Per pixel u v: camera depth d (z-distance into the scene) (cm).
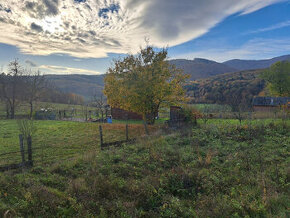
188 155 998
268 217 525
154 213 563
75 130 2016
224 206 572
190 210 568
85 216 517
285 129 1414
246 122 1708
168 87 1844
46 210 534
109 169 818
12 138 1606
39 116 3503
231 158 964
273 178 752
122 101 1948
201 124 1773
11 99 4216
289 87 4966
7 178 682
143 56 1795
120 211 556
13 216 486
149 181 717
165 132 1612
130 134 1783
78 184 665
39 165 893
